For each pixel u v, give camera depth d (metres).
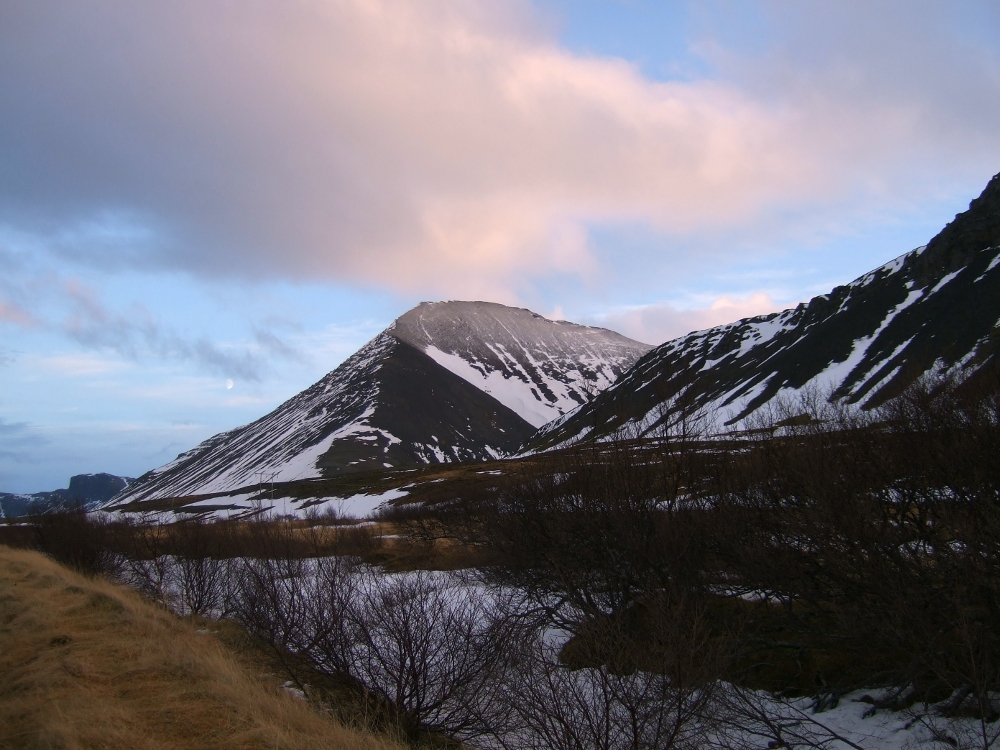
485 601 15.73
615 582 13.72
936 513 11.63
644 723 8.34
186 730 7.60
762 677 13.10
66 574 19.47
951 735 9.76
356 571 15.04
